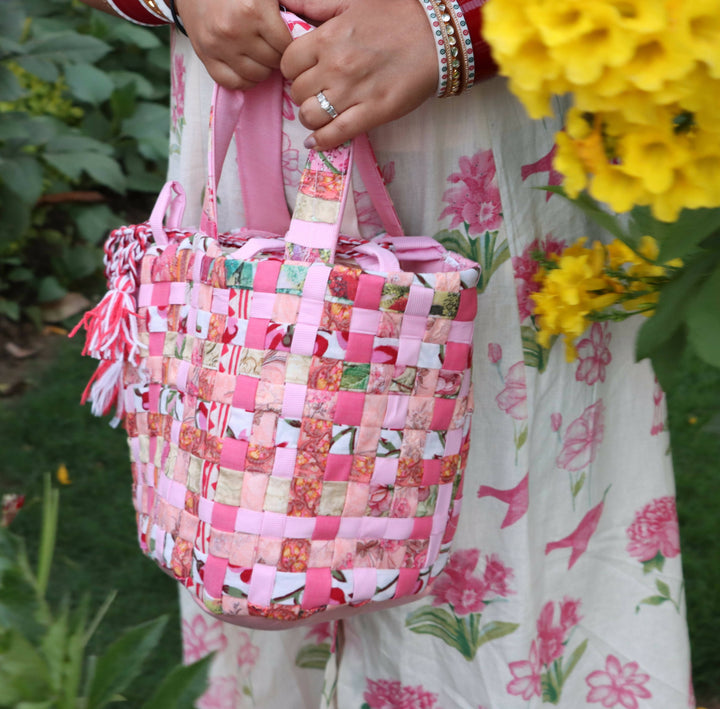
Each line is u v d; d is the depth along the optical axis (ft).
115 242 3.60
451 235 3.40
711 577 6.02
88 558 6.33
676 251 2.02
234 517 2.98
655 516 3.93
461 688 3.89
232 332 2.93
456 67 2.82
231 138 3.29
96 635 5.57
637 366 3.76
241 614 3.06
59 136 9.36
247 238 3.32
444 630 3.86
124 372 3.53
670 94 1.75
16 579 1.53
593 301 3.22
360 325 2.89
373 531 3.11
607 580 4.01
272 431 2.93
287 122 3.23
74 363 8.60
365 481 3.05
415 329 2.97
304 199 2.94
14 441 7.50
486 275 3.41
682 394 8.04
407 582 3.21
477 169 3.28
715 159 1.91
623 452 3.87
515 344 3.47
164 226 3.61
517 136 3.29
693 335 1.97
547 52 1.80
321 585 3.07
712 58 1.68
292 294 2.85
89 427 7.76
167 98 11.39
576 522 3.88
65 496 6.93
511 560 3.66
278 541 3.00
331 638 4.31
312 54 2.77
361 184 3.34
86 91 9.71
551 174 3.40
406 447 3.08
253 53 2.92
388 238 3.25
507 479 3.59
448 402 3.12
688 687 4.05
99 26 10.41
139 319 3.38
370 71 2.77
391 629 3.94
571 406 3.68
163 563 3.26
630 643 4.02
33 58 8.87
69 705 1.52
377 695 4.08
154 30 11.20
